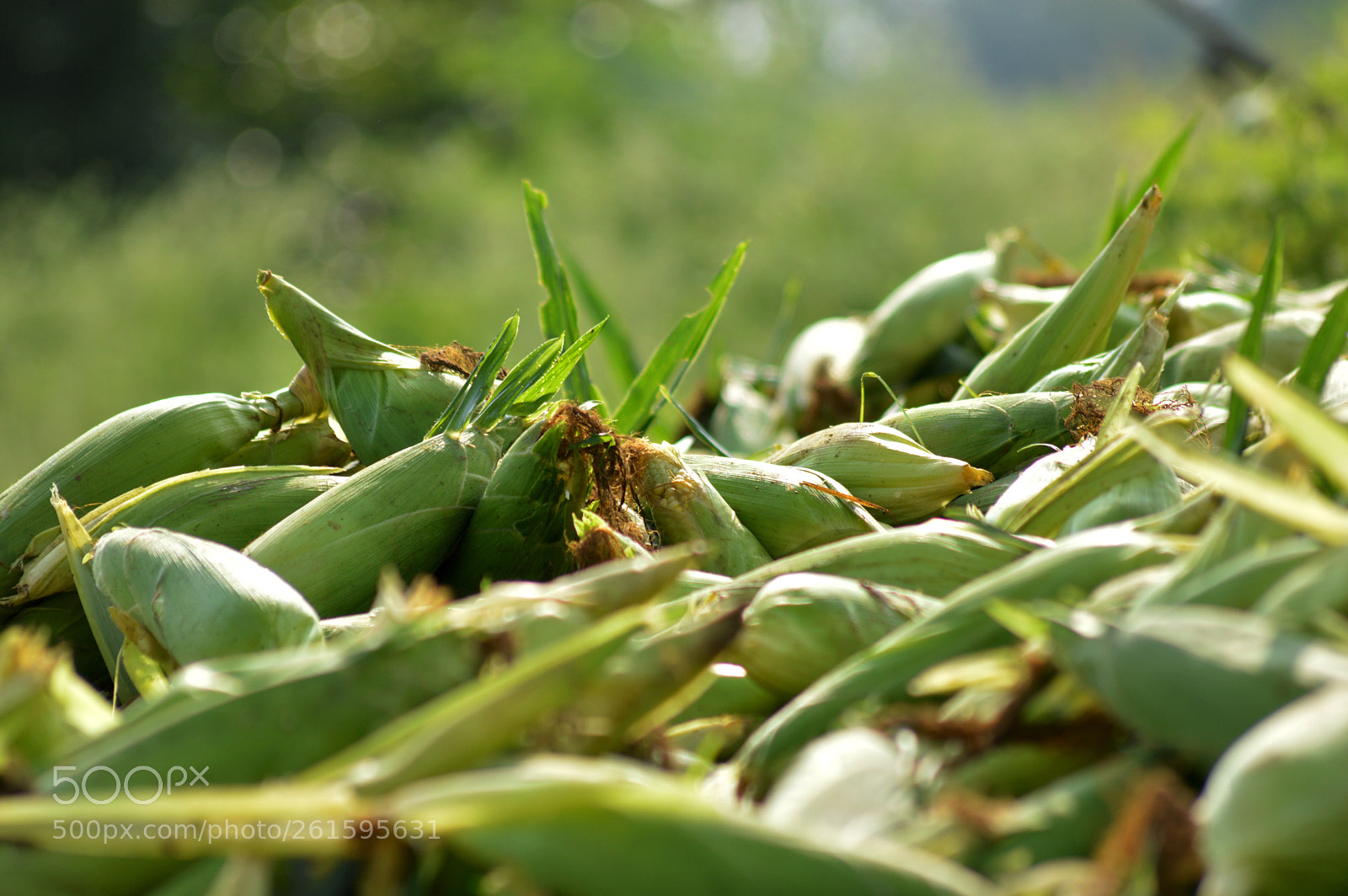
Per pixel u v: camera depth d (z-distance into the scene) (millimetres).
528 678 1408
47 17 18906
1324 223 3100
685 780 1496
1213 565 1485
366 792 1331
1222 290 2215
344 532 1724
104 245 10547
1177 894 1273
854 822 1425
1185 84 6312
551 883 1277
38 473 1852
